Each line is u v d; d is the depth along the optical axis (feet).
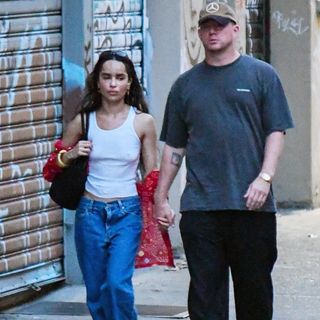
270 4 76.74
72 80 53.11
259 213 39.70
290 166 77.10
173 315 50.29
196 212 39.78
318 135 77.66
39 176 52.19
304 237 68.54
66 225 53.98
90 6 53.52
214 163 39.58
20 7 50.47
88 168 42.22
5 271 50.62
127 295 41.68
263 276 40.16
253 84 39.24
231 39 39.37
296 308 52.29
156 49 60.08
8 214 50.47
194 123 39.83
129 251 41.78
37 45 51.57
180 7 59.82
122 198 42.06
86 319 49.67
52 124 52.65
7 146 50.24
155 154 42.34
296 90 76.69
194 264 39.96
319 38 77.51
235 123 39.32
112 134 41.83
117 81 41.57
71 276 54.44
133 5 58.23
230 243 40.06
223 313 40.47
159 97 60.18
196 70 39.96
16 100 50.55
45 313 50.60
